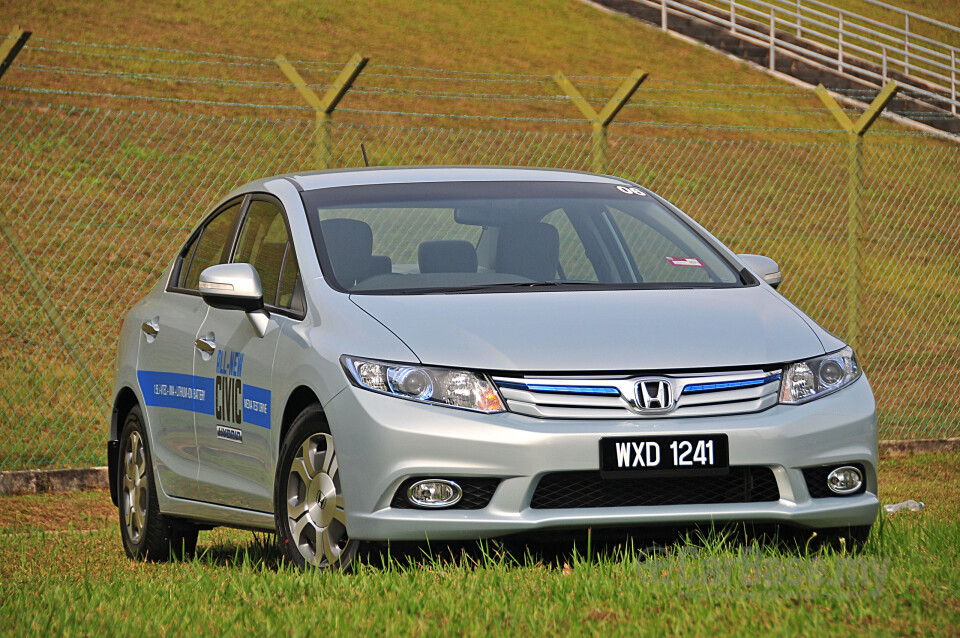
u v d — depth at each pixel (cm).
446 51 7000
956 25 9381
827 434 1082
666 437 1036
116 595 1062
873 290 4372
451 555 1070
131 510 1569
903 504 1880
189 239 1595
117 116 4525
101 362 2956
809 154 5750
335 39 6738
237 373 1281
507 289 1220
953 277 4625
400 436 1036
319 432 1124
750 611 868
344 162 4531
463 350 1066
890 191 5484
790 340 1128
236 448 1288
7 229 2669
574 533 1048
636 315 1138
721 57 7788
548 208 1378
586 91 6500
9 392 2783
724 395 1066
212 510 1359
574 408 1041
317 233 1288
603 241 1346
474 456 1023
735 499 1066
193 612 950
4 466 2408
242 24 6594
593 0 8744
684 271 1320
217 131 4581
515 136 5231
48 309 2680
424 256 1277
